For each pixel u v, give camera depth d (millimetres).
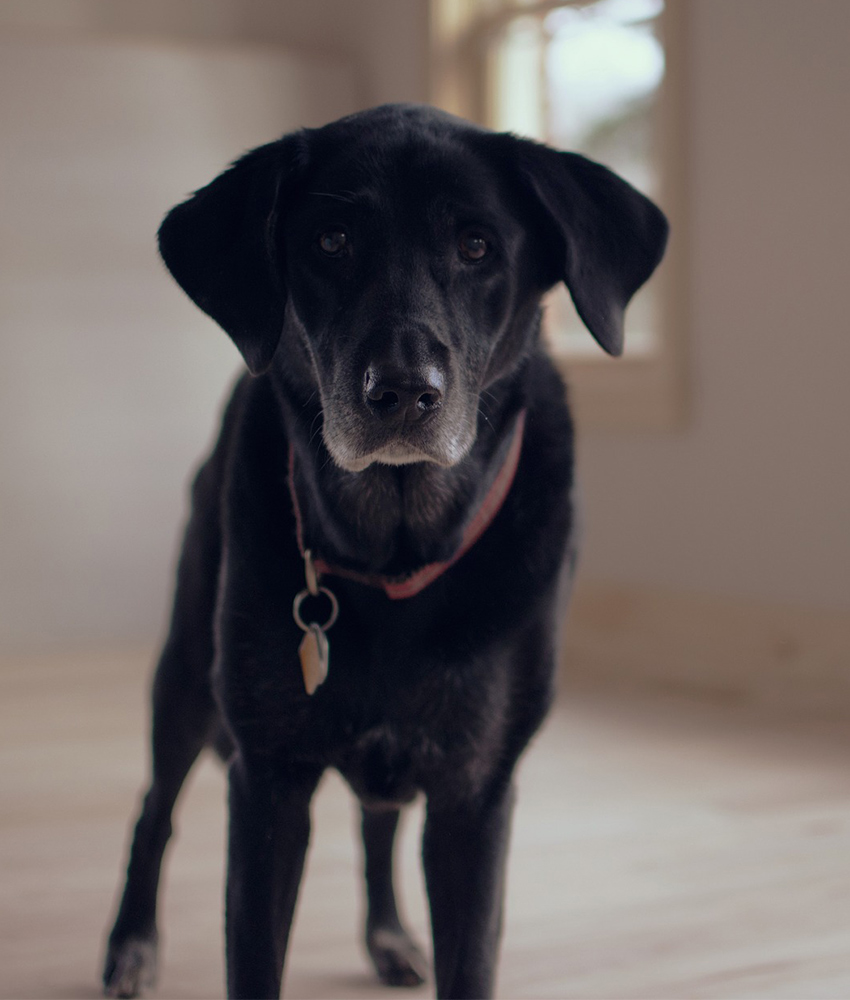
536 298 1711
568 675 4340
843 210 3588
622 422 4273
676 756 3299
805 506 3738
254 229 1599
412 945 2098
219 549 1927
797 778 3076
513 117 4867
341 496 1585
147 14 5262
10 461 4848
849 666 3623
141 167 5043
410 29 5098
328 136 1635
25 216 4852
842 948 2121
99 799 3018
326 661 1566
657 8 4242
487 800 1687
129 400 5027
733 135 3861
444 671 1614
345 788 3186
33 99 4859
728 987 1974
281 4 5484
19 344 4852
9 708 3990
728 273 3908
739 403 3910
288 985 2039
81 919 2285
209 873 2533
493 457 1640
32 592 4891
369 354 1475
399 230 1541
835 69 3582
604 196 1723
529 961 2076
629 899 2348
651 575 4238
